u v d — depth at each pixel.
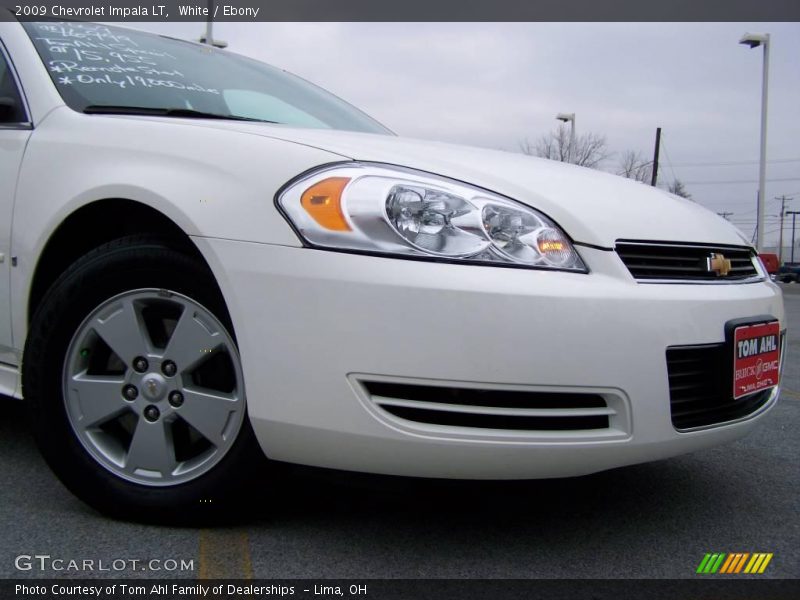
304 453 1.97
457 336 1.83
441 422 1.91
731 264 2.44
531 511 2.45
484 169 2.17
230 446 2.08
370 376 1.85
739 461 3.10
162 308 2.17
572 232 2.03
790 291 25.95
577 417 1.96
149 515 2.17
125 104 2.63
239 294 1.95
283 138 2.13
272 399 1.93
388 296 1.84
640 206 2.28
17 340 2.49
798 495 2.69
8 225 2.46
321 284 1.88
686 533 2.31
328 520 2.29
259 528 2.21
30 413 2.27
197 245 2.01
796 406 4.21
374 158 2.05
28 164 2.45
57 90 2.59
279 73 3.57
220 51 3.46
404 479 2.10
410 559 2.05
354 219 1.90
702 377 2.12
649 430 1.98
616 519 2.41
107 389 2.20
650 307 1.98
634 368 1.94
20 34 2.82
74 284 2.20
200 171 2.09
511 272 1.89
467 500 2.52
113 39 3.05
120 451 2.23
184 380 2.12
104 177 2.20
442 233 1.90
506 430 1.91
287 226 1.93
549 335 1.86
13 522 2.22
